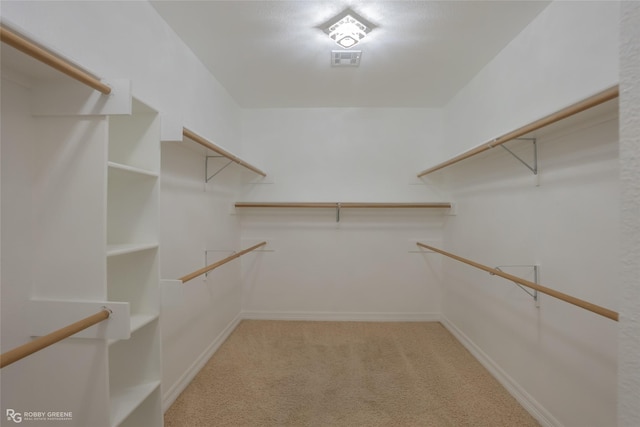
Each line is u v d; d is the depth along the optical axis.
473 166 2.33
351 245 3.01
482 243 2.18
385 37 1.82
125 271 1.29
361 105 2.96
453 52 1.98
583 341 1.29
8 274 0.92
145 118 1.29
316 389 1.79
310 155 3.03
